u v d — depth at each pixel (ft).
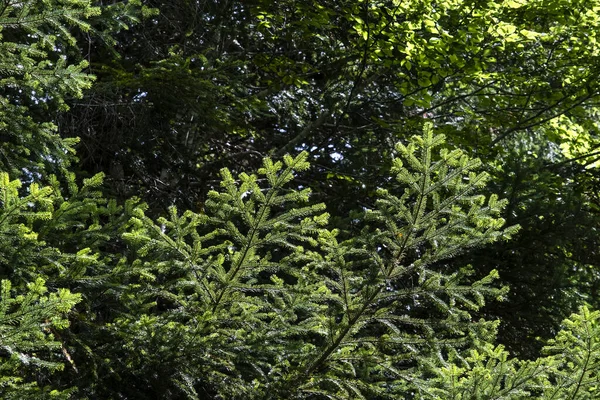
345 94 32.71
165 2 26.81
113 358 13.30
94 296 13.29
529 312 23.44
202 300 13.57
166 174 27.14
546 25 32.04
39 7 14.15
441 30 28.68
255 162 32.40
